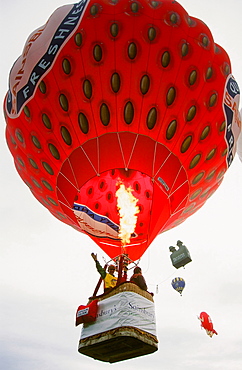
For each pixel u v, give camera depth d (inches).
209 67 418.3
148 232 446.6
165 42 402.9
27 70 427.5
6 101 465.1
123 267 401.1
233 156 479.2
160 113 410.3
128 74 401.7
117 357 372.5
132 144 416.2
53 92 413.4
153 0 415.2
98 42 401.4
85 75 404.2
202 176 454.9
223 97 430.3
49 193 474.3
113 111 408.2
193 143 427.5
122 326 335.3
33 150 444.5
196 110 417.1
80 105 410.0
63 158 432.1
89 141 419.2
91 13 406.3
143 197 502.6
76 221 475.5
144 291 360.2
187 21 416.5
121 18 401.7
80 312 358.0
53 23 425.7
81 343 351.3
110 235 486.6
